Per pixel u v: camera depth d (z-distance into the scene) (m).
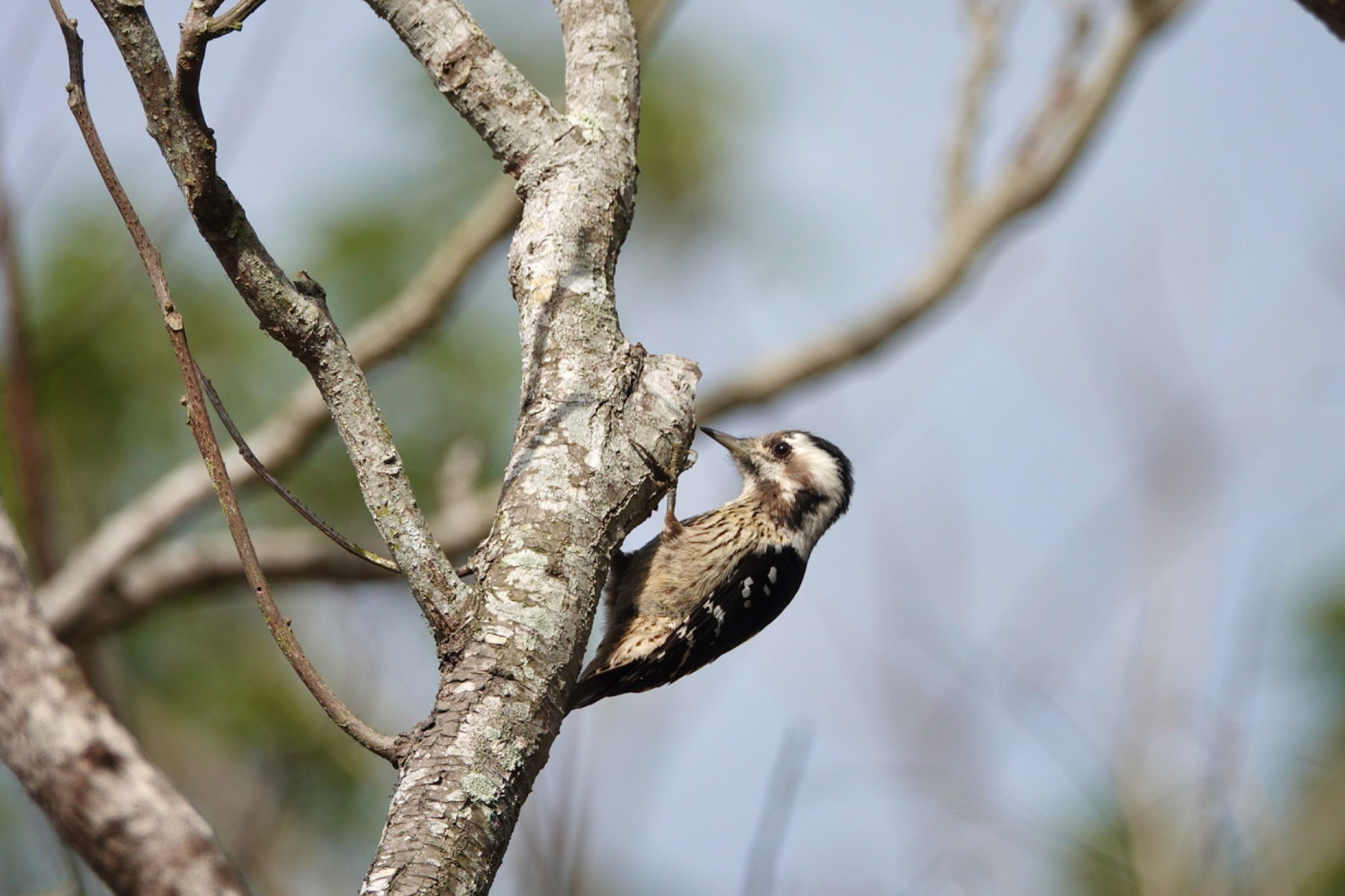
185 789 10.91
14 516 10.95
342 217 12.23
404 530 6.11
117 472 11.95
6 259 8.97
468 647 5.87
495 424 12.44
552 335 6.89
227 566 12.46
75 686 5.95
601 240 7.22
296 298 6.19
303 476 12.82
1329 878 10.29
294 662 5.73
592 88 7.66
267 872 10.02
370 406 6.26
